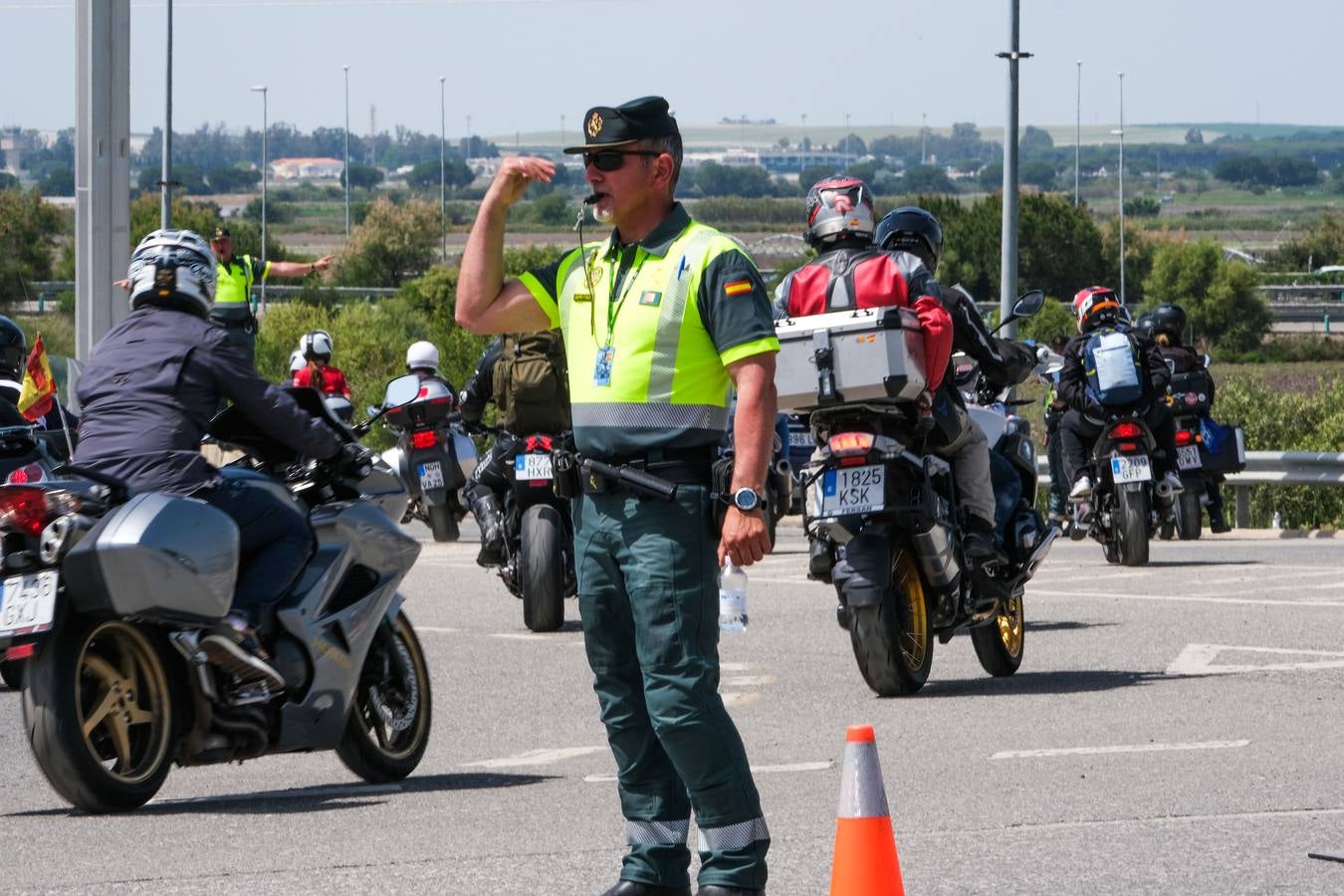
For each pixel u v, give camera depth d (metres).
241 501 21.62
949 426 27.89
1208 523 64.88
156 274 22.00
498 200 16.09
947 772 22.33
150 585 19.95
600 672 15.92
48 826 20.09
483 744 25.28
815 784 21.84
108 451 21.30
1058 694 28.08
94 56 51.12
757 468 15.22
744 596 25.70
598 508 15.60
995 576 28.72
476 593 42.72
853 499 27.20
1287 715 25.86
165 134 99.38
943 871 17.39
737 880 15.21
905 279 27.47
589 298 15.82
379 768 22.58
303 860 18.22
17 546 20.03
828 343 26.86
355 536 22.36
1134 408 45.75
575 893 16.69
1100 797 20.64
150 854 18.61
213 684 21.00
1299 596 38.94
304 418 21.97
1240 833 18.81
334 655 21.92
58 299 138.38
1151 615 36.50
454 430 48.28
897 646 27.47
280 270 53.56
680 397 15.45
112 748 21.25
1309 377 137.88
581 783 22.31
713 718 15.29
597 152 15.68
